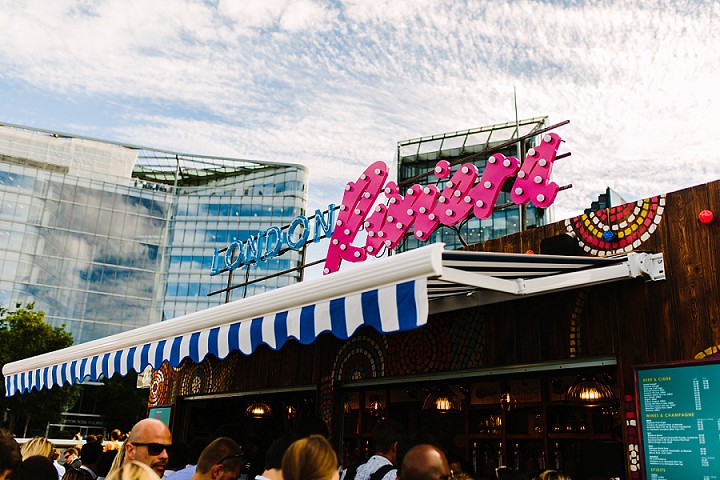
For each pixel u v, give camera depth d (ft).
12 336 113.19
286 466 8.45
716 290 16.40
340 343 27.96
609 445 17.54
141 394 154.40
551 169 21.80
